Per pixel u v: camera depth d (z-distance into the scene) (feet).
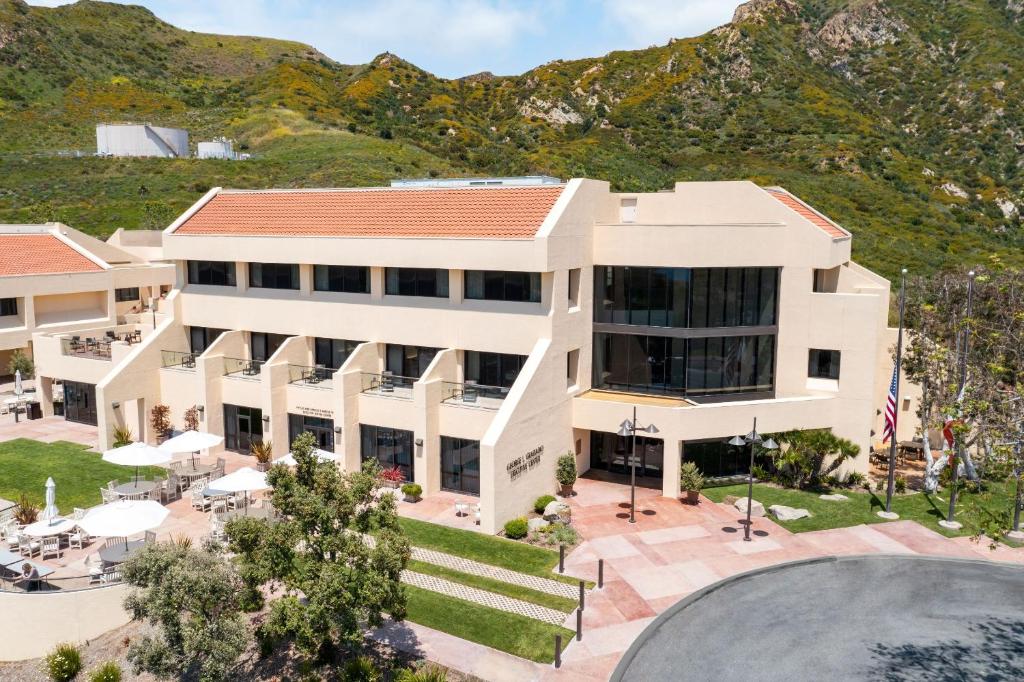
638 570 84.43
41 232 186.19
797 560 87.51
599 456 122.62
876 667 65.92
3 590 75.41
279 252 123.44
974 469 112.78
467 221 112.98
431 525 95.61
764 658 67.26
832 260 115.03
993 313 130.00
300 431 120.47
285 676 67.26
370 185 299.38
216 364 125.08
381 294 117.39
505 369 111.04
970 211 289.12
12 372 155.53
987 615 75.51
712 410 108.99
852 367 114.83
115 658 72.69
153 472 113.91
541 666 66.18
